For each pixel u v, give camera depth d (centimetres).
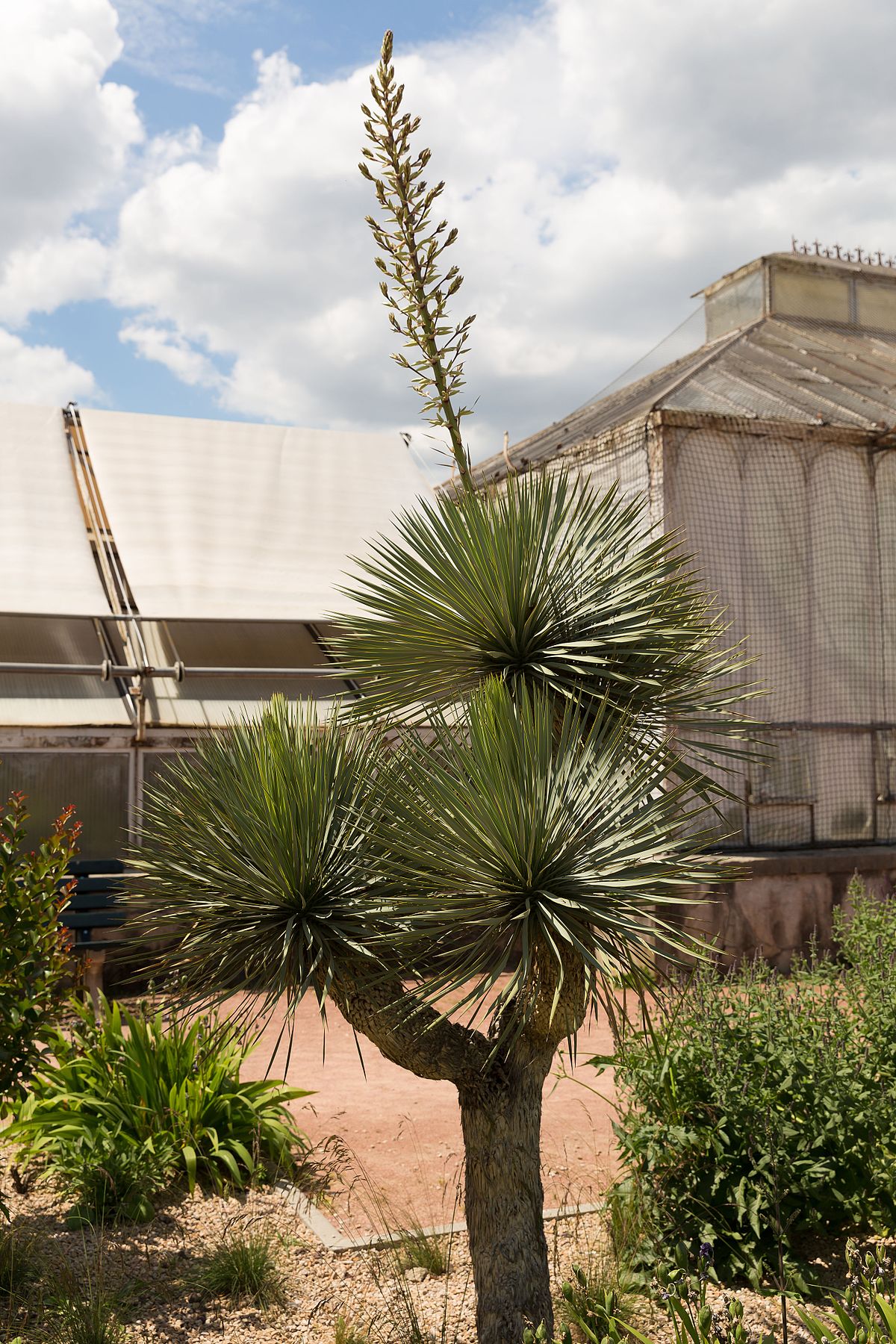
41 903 488
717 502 1132
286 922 298
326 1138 585
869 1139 448
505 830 264
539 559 322
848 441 1198
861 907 772
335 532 1292
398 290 323
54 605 1058
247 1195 508
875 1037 509
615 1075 479
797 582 1162
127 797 1043
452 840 270
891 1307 323
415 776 286
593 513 348
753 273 1700
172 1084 546
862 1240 451
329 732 336
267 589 1164
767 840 1123
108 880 912
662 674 324
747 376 1387
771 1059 452
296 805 301
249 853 300
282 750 316
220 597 1131
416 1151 582
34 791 1012
